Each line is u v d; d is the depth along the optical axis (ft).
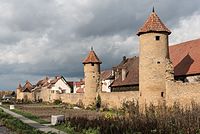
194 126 94.48
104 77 297.53
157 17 153.38
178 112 110.83
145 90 149.69
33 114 178.19
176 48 186.50
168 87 147.13
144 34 150.92
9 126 115.85
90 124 110.11
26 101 399.03
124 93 187.93
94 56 241.35
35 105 295.69
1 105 301.22
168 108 136.77
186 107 127.85
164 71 148.66
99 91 227.61
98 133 98.73
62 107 253.24
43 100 406.82
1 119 141.49
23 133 97.81
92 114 170.50
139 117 113.91
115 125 102.94
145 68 149.79
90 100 237.04
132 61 227.40
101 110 202.08
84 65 242.58
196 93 135.44
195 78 153.48
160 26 150.20
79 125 110.52
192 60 163.12
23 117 158.92
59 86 400.88
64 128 112.37
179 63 170.30
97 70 239.50
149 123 102.94
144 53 150.71
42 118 153.79
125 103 182.09
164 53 149.38
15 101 395.34
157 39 149.18
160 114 115.65
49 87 397.19
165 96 148.25
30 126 117.29
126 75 215.51
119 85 215.72
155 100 147.02
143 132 94.99
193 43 175.32
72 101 284.82
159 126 98.73
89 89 237.86
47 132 98.17
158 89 147.64
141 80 152.35
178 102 141.79
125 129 98.17
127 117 120.67
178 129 94.73
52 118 125.18
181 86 141.69
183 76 160.76
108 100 211.00
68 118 130.11
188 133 91.45
